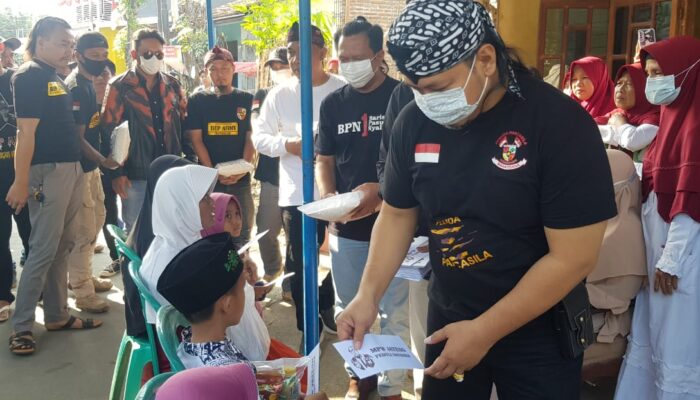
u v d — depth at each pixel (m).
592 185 1.72
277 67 5.75
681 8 5.37
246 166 4.75
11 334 4.56
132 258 2.75
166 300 2.27
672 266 2.78
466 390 2.18
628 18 5.95
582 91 4.78
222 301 2.12
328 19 7.80
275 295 5.23
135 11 18.64
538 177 1.77
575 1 6.03
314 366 2.13
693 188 2.70
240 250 2.79
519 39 5.97
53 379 3.99
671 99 2.85
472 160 1.85
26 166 4.14
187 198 2.62
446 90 1.75
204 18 15.76
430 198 1.96
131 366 2.74
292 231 4.18
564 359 1.97
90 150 4.93
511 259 1.88
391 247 2.16
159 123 4.94
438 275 2.05
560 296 1.78
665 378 2.88
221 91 5.08
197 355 2.11
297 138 4.10
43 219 4.32
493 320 1.81
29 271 4.33
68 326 4.70
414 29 1.68
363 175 3.29
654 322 2.92
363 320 2.06
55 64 4.36
